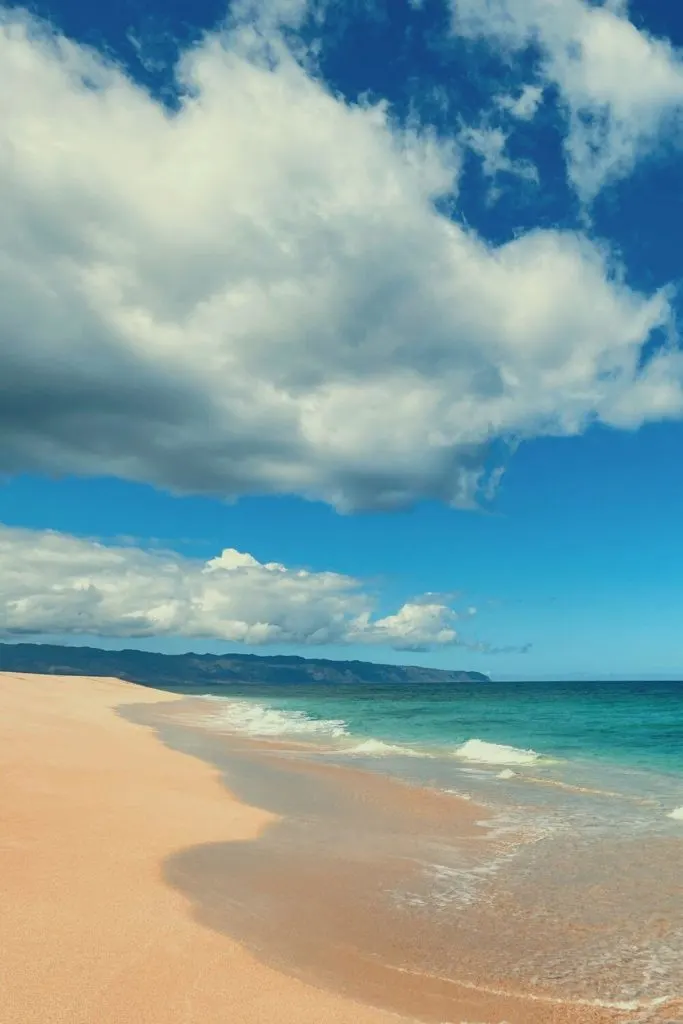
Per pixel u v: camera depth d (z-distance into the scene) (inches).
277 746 1154.7
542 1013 264.2
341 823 571.5
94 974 250.5
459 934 340.5
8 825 458.9
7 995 228.8
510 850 500.4
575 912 373.7
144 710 2132.1
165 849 440.5
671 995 282.4
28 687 2356.1
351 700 3612.2
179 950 280.8
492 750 1072.8
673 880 429.7
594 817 609.6
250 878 402.0
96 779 658.8
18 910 309.0
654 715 2166.6
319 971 285.4
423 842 518.6
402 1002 264.1
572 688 7071.9
